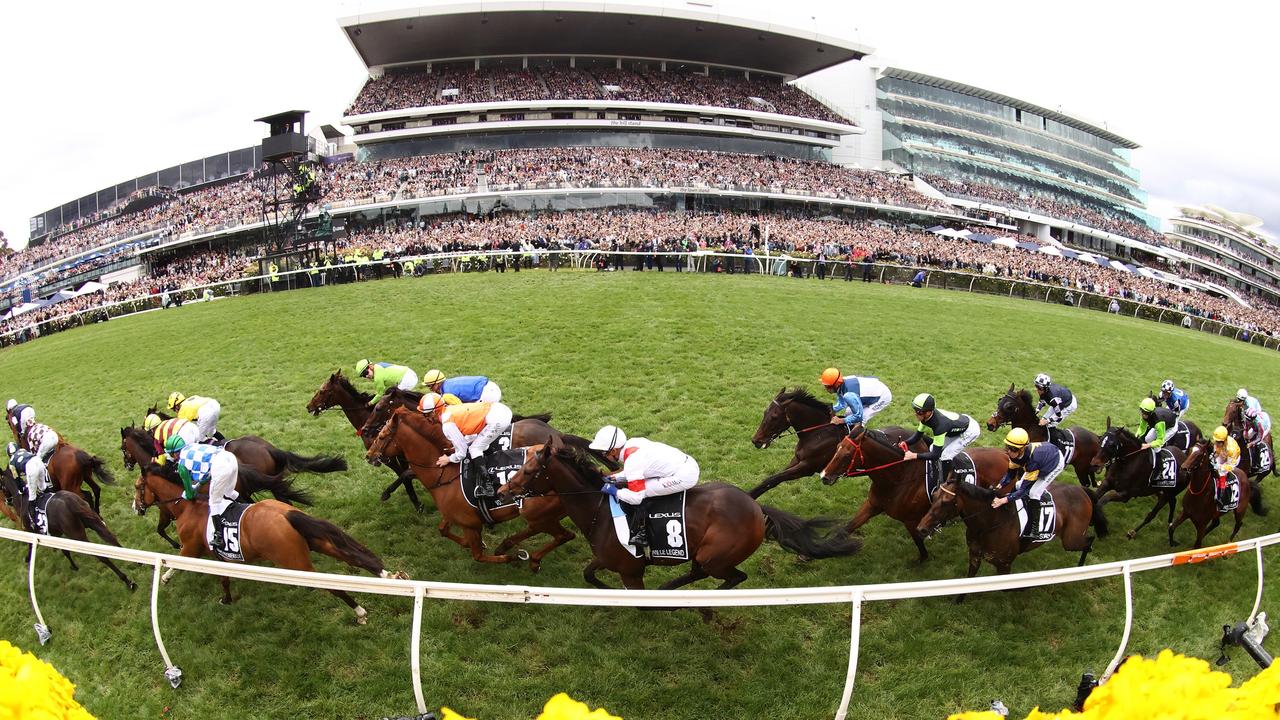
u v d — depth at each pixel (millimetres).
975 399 12883
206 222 41844
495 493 6996
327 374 14336
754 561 7578
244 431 11477
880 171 58406
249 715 5602
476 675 5875
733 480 9406
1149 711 1899
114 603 7160
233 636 6457
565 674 5875
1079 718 2076
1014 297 26438
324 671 5984
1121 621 6836
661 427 11117
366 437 8180
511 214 42219
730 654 6129
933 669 6035
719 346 15438
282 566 6332
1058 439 8734
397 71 55750
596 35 51250
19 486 7941
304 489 9352
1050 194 68562
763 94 55906
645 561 6328
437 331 16906
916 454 7309
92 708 5793
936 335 17312
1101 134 76438
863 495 9117
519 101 47594
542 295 20484
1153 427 8359
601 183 43031
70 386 15242
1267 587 7551
